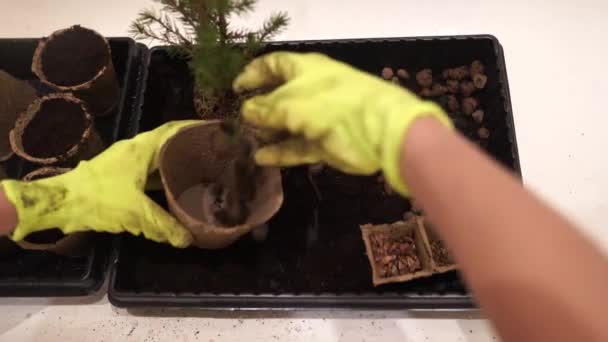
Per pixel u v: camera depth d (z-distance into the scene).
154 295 0.61
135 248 0.64
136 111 0.69
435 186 0.36
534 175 0.70
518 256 0.31
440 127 0.39
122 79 0.73
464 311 0.63
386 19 0.78
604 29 0.78
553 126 0.73
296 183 0.68
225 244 0.62
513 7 0.79
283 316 0.64
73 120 0.63
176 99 0.72
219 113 0.64
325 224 0.66
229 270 0.64
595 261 0.31
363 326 0.63
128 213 0.57
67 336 0.63
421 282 0.62
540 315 0.30
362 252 0.65
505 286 0.31
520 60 0.76
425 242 0.60
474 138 0.71
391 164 0.40
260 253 0.65
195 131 0.57
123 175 0.57
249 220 0.57
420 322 0.63
